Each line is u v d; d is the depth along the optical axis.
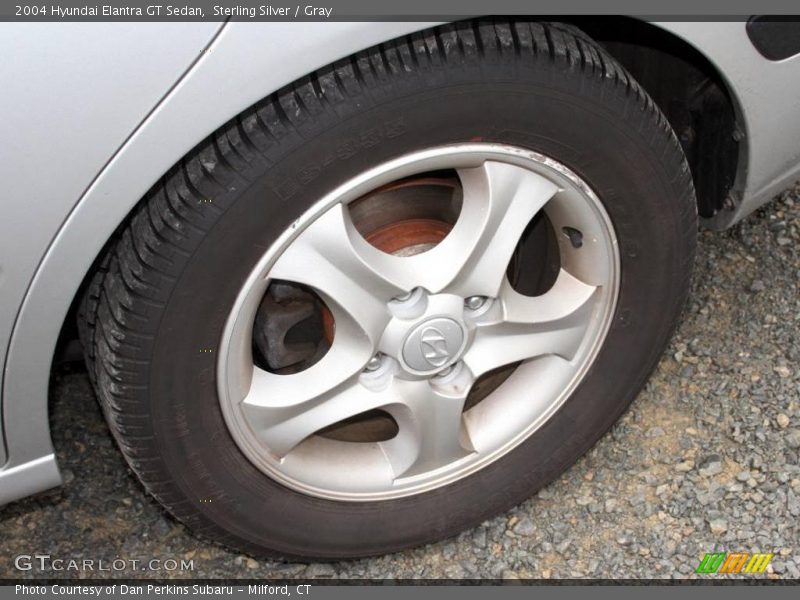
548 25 1.86
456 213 2.11
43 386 1.86
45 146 1.57
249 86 1.62
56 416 2.81
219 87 1.60
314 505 2.21
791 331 2.79
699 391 2.69
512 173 1.93
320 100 1.71
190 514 2.11
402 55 1.74
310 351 2.17
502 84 1.80
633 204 2.06
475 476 2.32
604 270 2.15
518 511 2.50
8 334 1.75
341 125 1.73
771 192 2.38
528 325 2.15
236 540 2.21
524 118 1.85
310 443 2.19
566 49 1.84
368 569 2.42
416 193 2.06
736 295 2.89
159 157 1.63
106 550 2.51
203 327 1.86
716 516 2.43
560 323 2.18
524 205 1.97
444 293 2.00
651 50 2.28
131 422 1.93
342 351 2.02
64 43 1.51
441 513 2.33
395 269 1.95
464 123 1.82
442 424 2.17
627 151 1.98
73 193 1.63
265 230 1.80
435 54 1.74
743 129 2.17
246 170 1.72
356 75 1.72
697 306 2.87
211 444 2.02
